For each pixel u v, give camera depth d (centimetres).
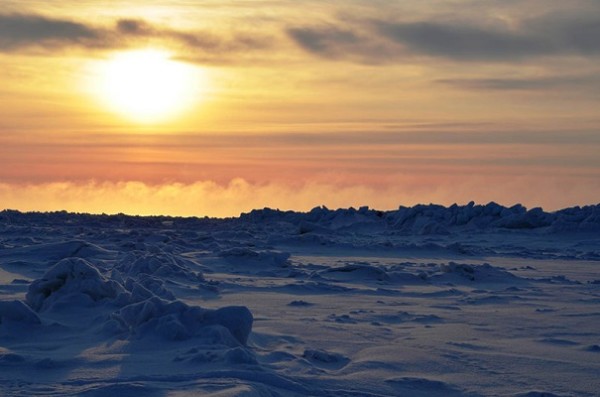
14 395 486
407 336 809
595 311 1071
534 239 3697
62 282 856
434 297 1263
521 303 1179
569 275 1839
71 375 554
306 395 532
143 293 808
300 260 2162
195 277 1319
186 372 561
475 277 1584
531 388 586
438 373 630
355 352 706
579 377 626
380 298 1214
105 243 2464
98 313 797
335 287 1327
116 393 487
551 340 809
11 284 1171
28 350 646
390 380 589
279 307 1031
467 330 867
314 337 778
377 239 3634
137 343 662
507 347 757
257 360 614
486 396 559
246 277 1491
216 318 690
